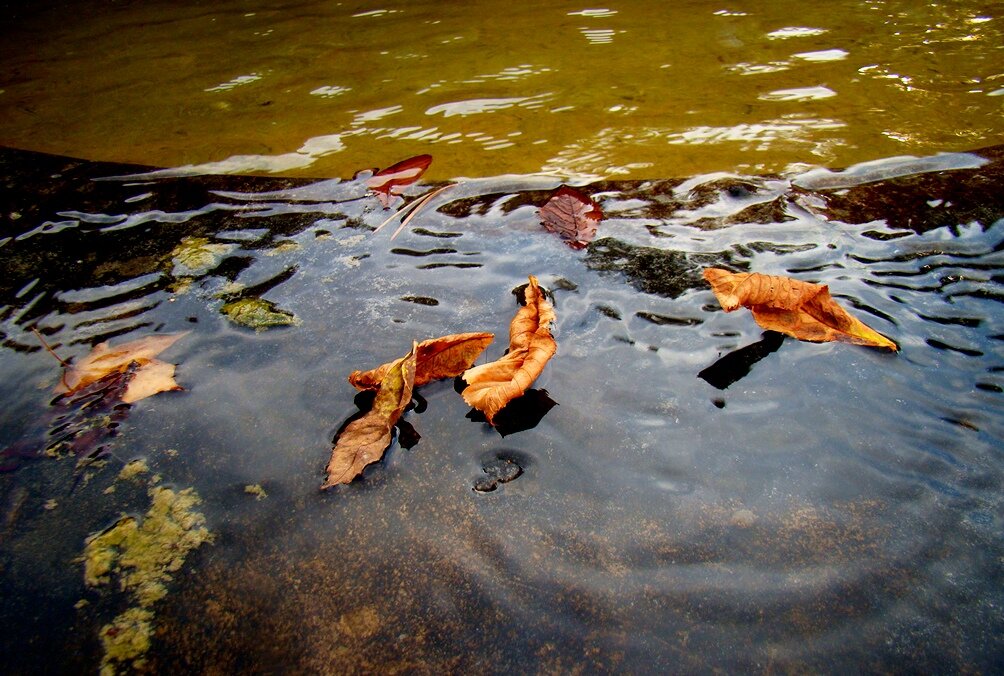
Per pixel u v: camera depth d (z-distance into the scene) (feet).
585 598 1.11
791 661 1.05
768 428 1.29
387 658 1.08
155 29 3.36
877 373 1.35
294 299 1.60
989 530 1.15
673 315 1.49
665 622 1.09
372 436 1.30
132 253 1.77
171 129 2.33
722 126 2.12
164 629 1.12
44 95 2.65
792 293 1.43
